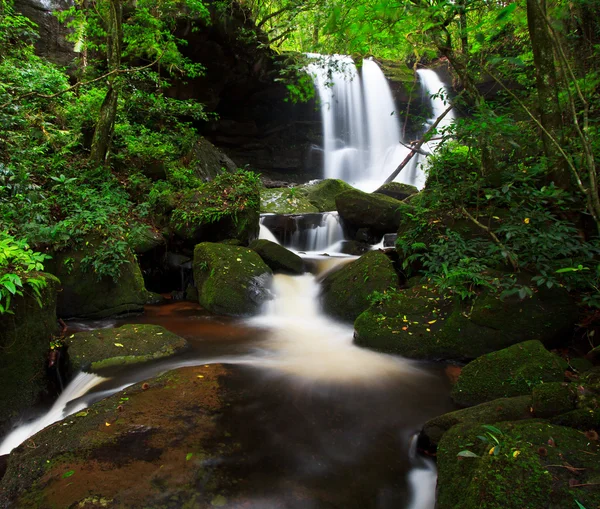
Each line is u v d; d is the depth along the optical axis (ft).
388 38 16.31
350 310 17.65
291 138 58.85
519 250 14.46
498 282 13.43
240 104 51.19
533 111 17.99
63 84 28.02
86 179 23.62
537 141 17.46
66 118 27.50
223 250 21.26
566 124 14.94
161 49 31.09
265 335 16.69
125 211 22.40
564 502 5.52
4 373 11.07
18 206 18.16
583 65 16.01
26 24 31.22
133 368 13.10
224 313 19.19
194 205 24.63
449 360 13.53
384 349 14.44
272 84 49.42
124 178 26.48
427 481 8.25
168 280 23.30
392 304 15.55
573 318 12.73
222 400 10.73
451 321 13.82
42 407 12.02
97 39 35.63
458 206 17.56
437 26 14.47
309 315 19.21
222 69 43.21
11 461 8.29
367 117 57.98
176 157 33.71
